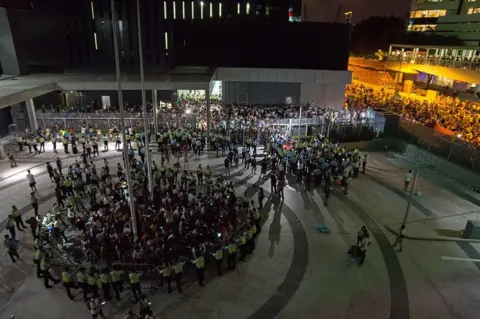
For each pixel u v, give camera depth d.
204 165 29.86
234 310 14.69
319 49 48.00
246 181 26.95
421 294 15.91
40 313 14.30
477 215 23.05
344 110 41.22
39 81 36.22
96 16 42.28
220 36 47.66
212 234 18.14
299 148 30.16
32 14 41.00
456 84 66.94
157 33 43.50
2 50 39.78
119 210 19.25
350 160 28.34
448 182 28.22
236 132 34.34
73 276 15.70
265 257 18.20
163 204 20.11
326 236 20.20
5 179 26.44
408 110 45.03
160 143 31.58
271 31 47.22
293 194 25.14
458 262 18.28
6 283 15.90
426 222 22.06
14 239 17.22
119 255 16.67
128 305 14.82
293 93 49.38
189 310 14.62
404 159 33.41
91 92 45.81
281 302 15.20
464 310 15.03
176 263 15.38
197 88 35.34
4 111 36.78
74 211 20.69
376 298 15.59
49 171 25.19
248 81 46.78
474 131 35.06
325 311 14.78
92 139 30.95
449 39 76.44
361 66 88.25
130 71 44.38
